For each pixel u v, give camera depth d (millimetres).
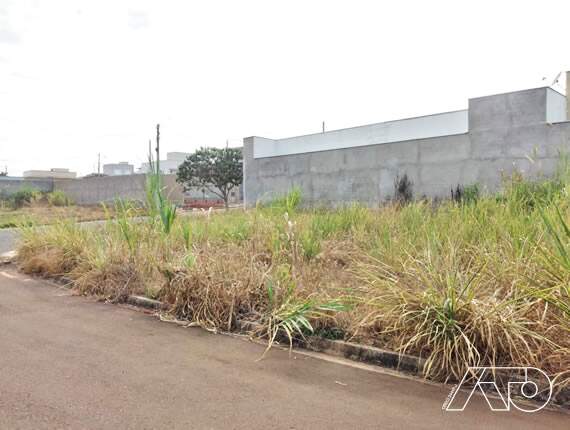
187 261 6949
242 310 6168
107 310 6922
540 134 12445
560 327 4262
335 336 5297
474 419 3617
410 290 5035
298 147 26484
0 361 4750
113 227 9391
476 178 13523
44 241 10258
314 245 7727
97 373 4457
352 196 16312
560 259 4594
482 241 6293
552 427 3498
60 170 71750
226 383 4273
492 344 4273
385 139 23500
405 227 7961
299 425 3488
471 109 13680
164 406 3775
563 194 6488
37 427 3393
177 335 5746
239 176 30047
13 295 7867
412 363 4609
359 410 3754
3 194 34562
